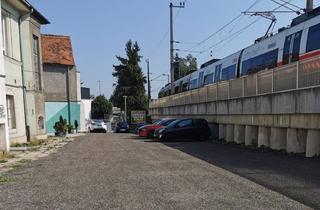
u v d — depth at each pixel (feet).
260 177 33.65
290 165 40.50
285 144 55.67
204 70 113.80
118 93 305.12
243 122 69.62
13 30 74.02
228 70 90.48
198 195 27.22
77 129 148.56
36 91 88.43
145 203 25.21
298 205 23.90
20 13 78.64
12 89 70.95
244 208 23.49
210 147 66.33
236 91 72.02
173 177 34.73
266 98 58.95
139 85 304.71
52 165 44.55
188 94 108.06
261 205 24.08
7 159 51.01
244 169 38.47
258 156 50.01
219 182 31.91
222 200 25.59
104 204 25.20
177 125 86.12
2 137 59.62
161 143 78.33
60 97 145.07
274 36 67.72
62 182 33.40
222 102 80.02
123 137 105.29
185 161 46.03
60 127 110.83
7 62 68.49
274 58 65.67
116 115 334.03
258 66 72.74
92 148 66.28
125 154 55.11
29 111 83.46
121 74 306.35
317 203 24.21
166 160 47.24
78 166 43.16
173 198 26.48
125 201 25.89
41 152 60.39
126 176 35.68
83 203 25.61
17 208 24.77
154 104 173.88
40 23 95.30
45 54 144.87
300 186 29.35
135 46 308.40
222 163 43.52
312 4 65.82
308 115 47.57
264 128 61.62
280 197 26.08
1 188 31.27
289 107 51.75
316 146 47.14
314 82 45.83
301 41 56.65
